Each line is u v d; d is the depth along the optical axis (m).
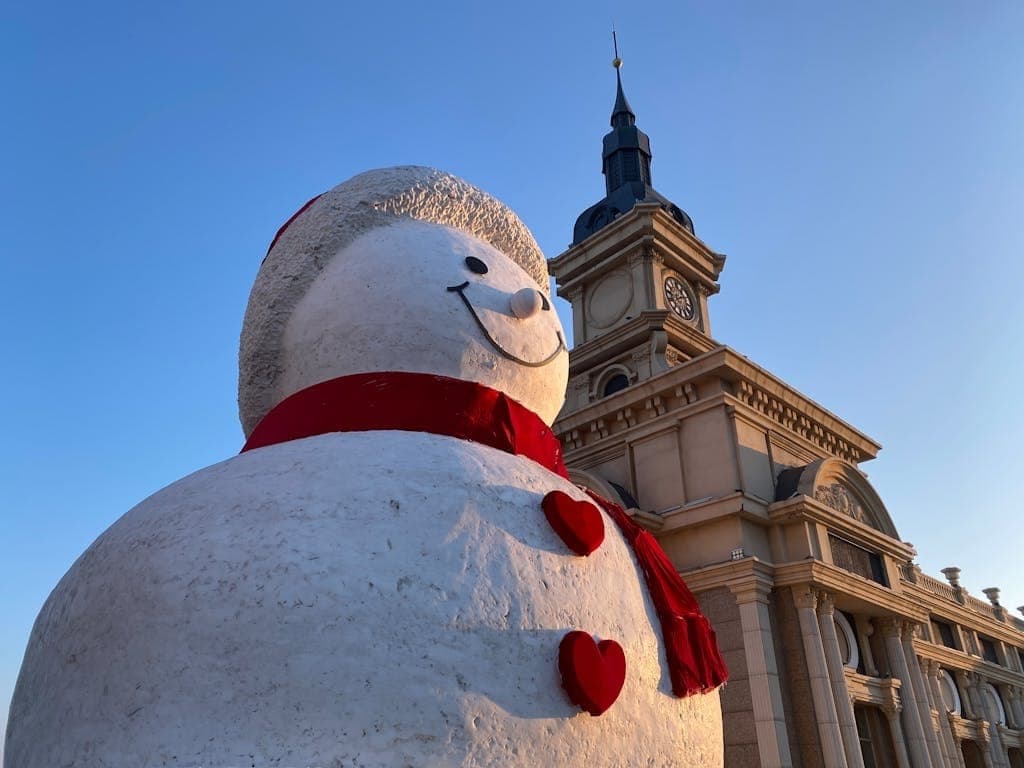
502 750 2.78
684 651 3.63
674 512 16.88
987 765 24.83
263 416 4.30
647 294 24.88
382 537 3.00
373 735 2.62
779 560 16.28
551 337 4.38
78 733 2.82
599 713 3.04
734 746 14.58
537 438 4.07
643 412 19.09
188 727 2.63
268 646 2.72
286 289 4.19
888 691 16.89
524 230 4.90
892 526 19.59
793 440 19.33
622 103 33.00
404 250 4.13
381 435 3.55
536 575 3.18
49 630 3.25
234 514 3.09
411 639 2.79
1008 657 29.84
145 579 2.97
